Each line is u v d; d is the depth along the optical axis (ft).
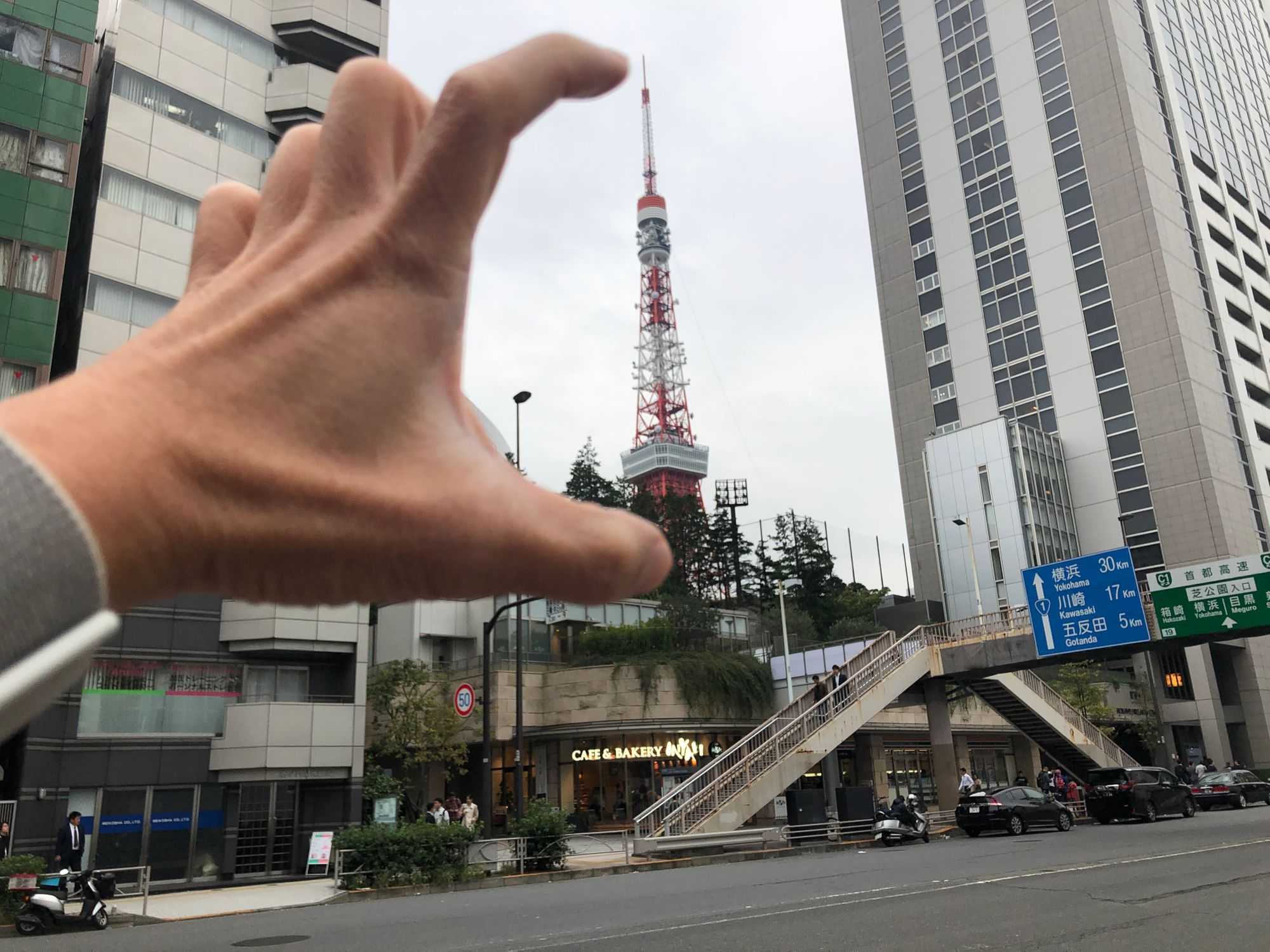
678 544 203.31
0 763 63.52
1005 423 157.17
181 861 65.31
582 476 208.33
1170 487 152.66
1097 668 136.56
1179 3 205.57
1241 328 177.99
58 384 2.06
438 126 2.49
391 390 2.41
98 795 63.21
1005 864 47.34
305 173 2.89
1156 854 48.75
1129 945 25.55
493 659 101.35
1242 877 37.88
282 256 2.55
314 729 71.77
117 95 76.48
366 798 80.33
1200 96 200.13
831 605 208.13
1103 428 161.99
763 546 219.41
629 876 55.57
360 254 2.48
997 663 82.02
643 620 116.37
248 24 86.74
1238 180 204.03
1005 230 181.98
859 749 110.73
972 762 124.98
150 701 66.90
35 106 67.87
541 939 29.30
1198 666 151.64
